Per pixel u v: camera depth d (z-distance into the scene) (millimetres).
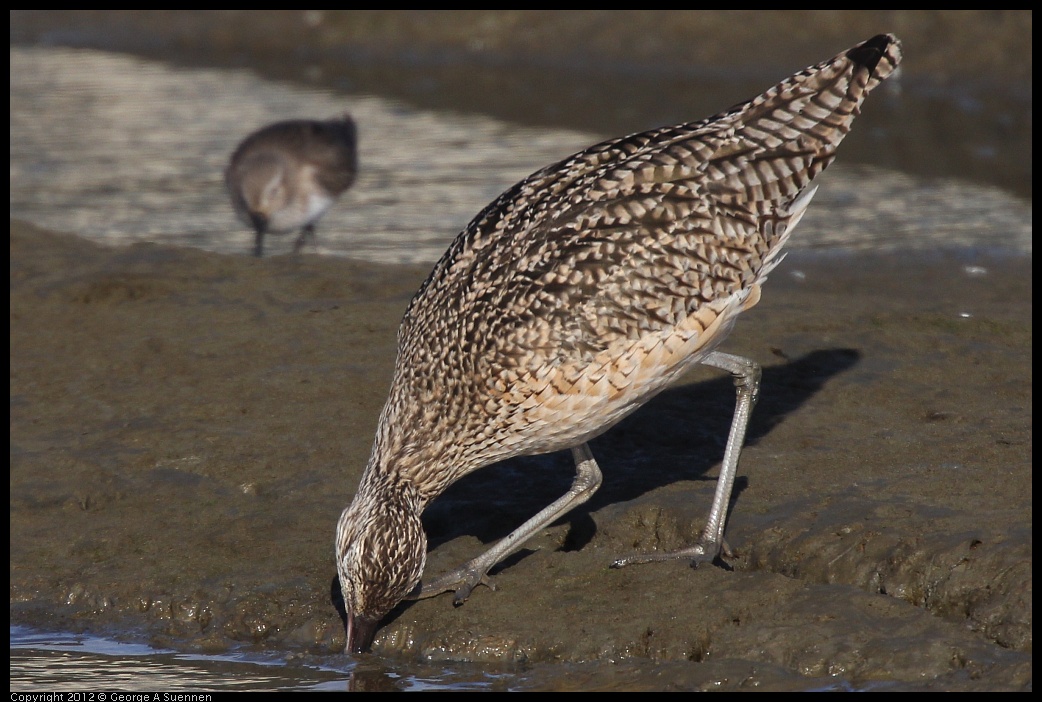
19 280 16312
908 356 13492
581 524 10953
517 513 11297
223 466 12016
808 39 32625
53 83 34500
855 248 19250
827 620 9000
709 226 10016
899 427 11945
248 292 15773
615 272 9812
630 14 35219
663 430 12289
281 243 21172
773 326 14273
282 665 9656
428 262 19172
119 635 10172
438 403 10039
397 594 9539
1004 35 30250
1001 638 8648
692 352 10102
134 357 14078
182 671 9641
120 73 35844
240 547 10875
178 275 16234
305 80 34406
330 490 11555
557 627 9453
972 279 17344
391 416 10234
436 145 27141
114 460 12195
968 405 12281
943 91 28891
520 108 30203
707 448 11914
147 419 12852
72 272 16469
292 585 10336
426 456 10023
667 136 10383
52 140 28156
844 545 9766
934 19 31281
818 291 17109
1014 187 22703
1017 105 27891
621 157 10305
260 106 31406
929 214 21141
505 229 10266
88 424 12898
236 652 9891
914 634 8758
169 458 12195
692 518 10531
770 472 11203
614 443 12180
